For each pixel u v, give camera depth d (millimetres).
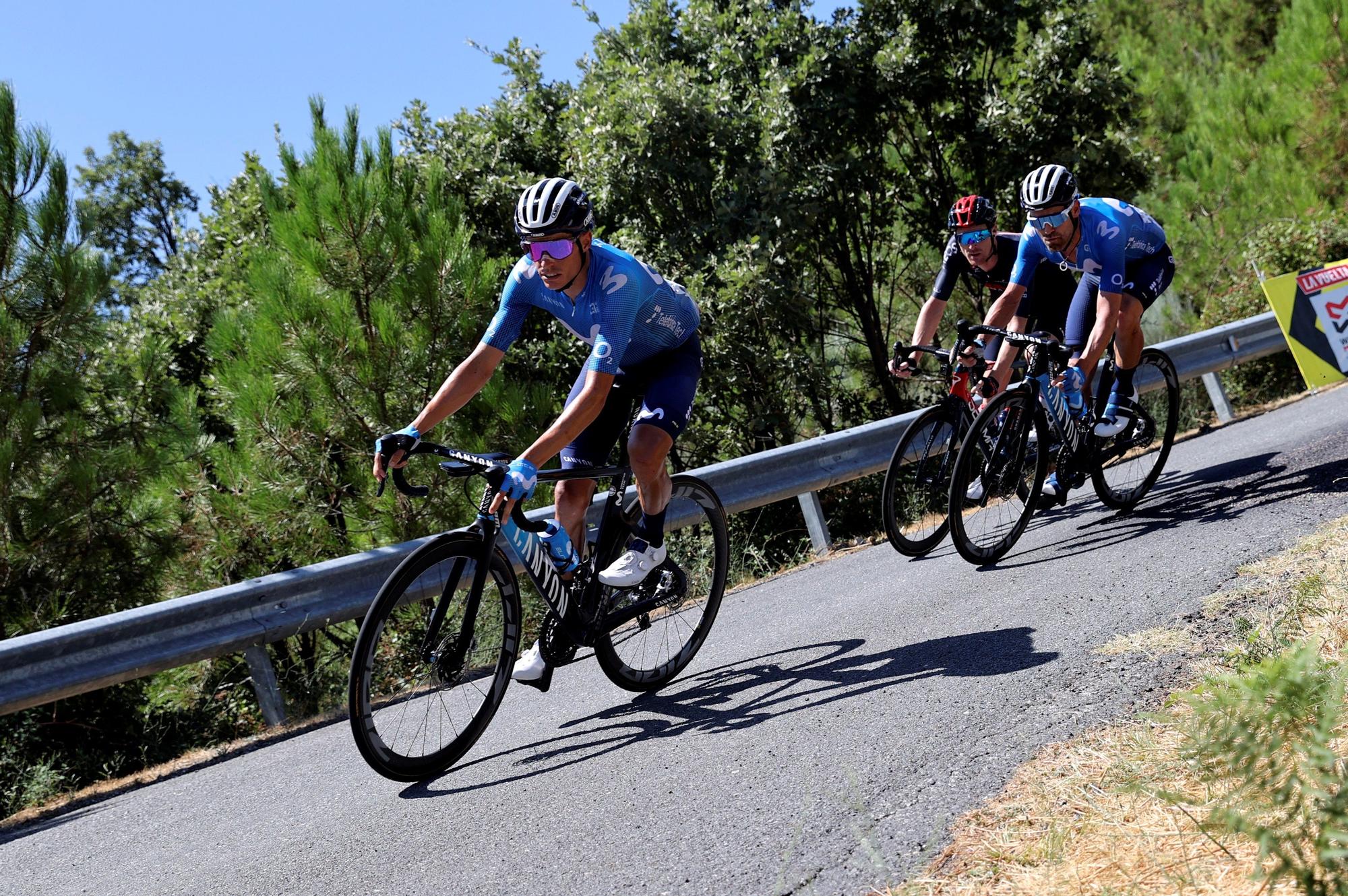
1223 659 2857
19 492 6211
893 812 2367
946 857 2117
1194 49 20359
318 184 6898
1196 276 12273
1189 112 16859
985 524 4789
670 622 4387
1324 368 7449
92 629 4242
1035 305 5641
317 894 2525
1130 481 5391
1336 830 1613
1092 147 10133
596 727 3498
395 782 3311
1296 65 14406
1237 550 3939
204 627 4590
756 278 9055
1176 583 3699
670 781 2828
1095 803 2205
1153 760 2326
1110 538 4727
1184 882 1847
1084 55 10375
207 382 8211
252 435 6766
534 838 2621
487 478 3256
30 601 6191
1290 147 13781
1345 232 10234
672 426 3615
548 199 3215
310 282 6902
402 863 2619
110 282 6609
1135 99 10445
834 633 4090
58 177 6293
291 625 4797
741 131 9820
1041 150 10219
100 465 6391
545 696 4062
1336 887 1614
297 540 6984
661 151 9516
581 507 3736
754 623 4609
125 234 26641
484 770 3250
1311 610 3020
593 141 9703
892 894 2006
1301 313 7473
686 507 5328
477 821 2809
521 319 3627
